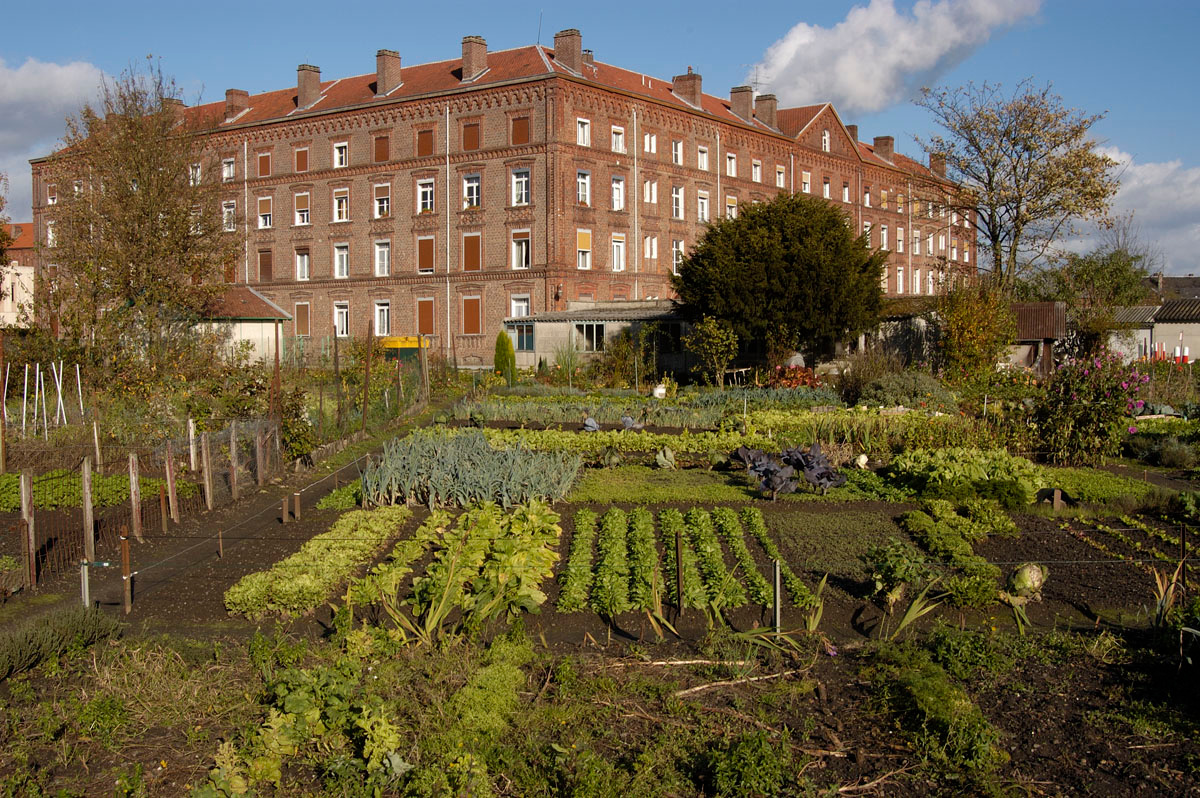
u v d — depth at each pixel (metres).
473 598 8.88
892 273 74.31
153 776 6.25
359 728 6.44
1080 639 8.30
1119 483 15.12
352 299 55.06
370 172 53.84
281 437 17.41
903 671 7.52
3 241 34.47
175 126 37.59
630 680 7.54
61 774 6.28
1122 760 6.27
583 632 8.86
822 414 22.08
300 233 56.59
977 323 31.75
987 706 7.06
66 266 30.48
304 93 56.66
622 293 52.16
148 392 19.89
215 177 37.19
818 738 6.64
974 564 9.95
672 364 40.00
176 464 15.66
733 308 32.81
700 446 18.05
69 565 11.16
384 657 7.86
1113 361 18.42
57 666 7.71
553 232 48.12
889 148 76.31
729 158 58.88
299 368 32.06
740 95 61.25
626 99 51.72
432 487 13.66
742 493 14.55
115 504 13.92
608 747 6.56
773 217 33.62
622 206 52.16
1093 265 52.41
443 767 6.17
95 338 23.70
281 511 13.82
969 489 13.73
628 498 14.07
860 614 9.21
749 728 6.78
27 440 17.66
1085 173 42.41
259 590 9.23
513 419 24.81
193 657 8.01
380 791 5.97
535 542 10.76
